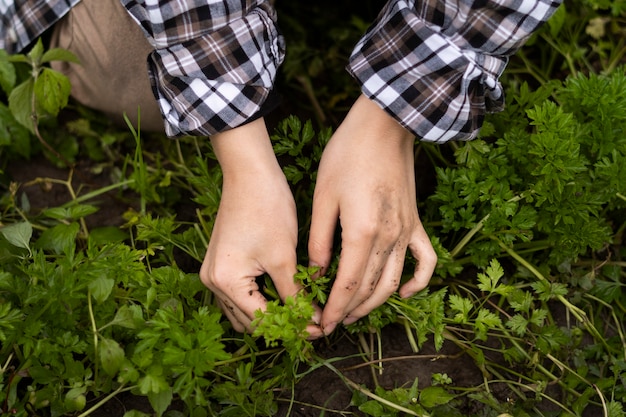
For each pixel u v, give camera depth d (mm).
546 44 1979
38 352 1263
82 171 1840
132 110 1720
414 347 1466
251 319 1274
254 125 1325
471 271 1627
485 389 1438
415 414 1333
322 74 1981
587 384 1461
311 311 1223
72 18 1635
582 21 1972
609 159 1598
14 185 1657
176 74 1285
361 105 1319
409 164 1331
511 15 1198
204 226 1544
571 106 1643
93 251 1337
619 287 1567
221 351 1196
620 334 1521
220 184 1521
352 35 2002
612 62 1952
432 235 1538
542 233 1613
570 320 1588
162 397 1217
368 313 1368
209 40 1273
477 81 1269
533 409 1431
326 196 1286
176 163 1771
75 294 1270
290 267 1270
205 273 1300
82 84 1732
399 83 1252
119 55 1596
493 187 1485
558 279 1581
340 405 1432
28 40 1706
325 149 1343
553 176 1431
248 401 1342
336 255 1419
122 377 1200
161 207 1742
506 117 1625
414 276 1353
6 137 1726
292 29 2020
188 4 1237
